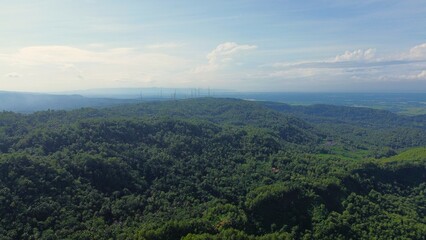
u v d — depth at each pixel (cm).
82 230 9006
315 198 11775
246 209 11262
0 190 9225
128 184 11650
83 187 10544
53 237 8462
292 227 10638
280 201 11419
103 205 10125
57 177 10362
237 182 13412
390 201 12850
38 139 13088
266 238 9612
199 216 10662
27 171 10206
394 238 10550
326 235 10338
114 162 12138
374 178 14225
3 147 12500
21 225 8631
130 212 10269
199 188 12575
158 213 10506
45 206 9319
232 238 9275
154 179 12656
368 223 11062
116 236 8950
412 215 12131
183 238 9000
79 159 11625
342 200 12100
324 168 14825
